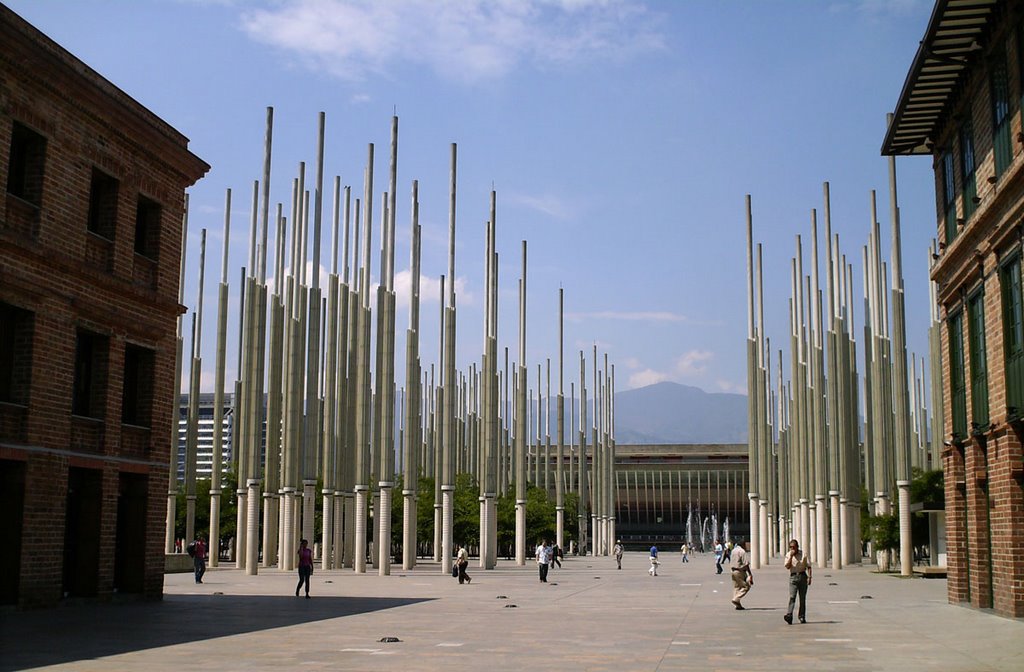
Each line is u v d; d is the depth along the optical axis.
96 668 15.80
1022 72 22.53
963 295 28.03
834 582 47.03
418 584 44.72
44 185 26.48
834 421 65.25
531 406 125.12
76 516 28.47
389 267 56.41
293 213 60.12
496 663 16.89
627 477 150.38
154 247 31.48
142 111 30.23
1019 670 15.91
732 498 148.88
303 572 34.47
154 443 30.89
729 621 25.78
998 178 24.25
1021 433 24.19
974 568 27.72
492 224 63.84
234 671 15.63
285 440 58.66
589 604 32.47
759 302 64.56
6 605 25.28
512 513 87.31
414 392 60.50
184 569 56.66
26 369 25.88
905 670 15.98
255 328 59.16
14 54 25.23
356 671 15.76
